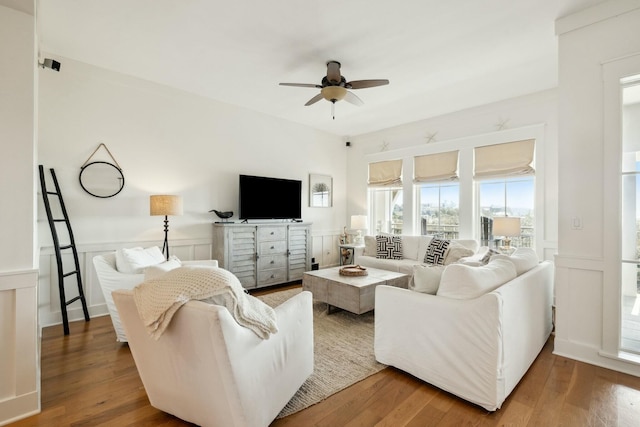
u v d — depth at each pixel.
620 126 2.30
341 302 3.26
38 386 1.86
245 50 3.03
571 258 2.50
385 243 4.93
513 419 1.74
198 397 1.51
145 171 3.82
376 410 1.82
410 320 2.15
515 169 4.17
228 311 1.39
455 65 3.29
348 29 2.66
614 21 2.30
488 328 1.79
